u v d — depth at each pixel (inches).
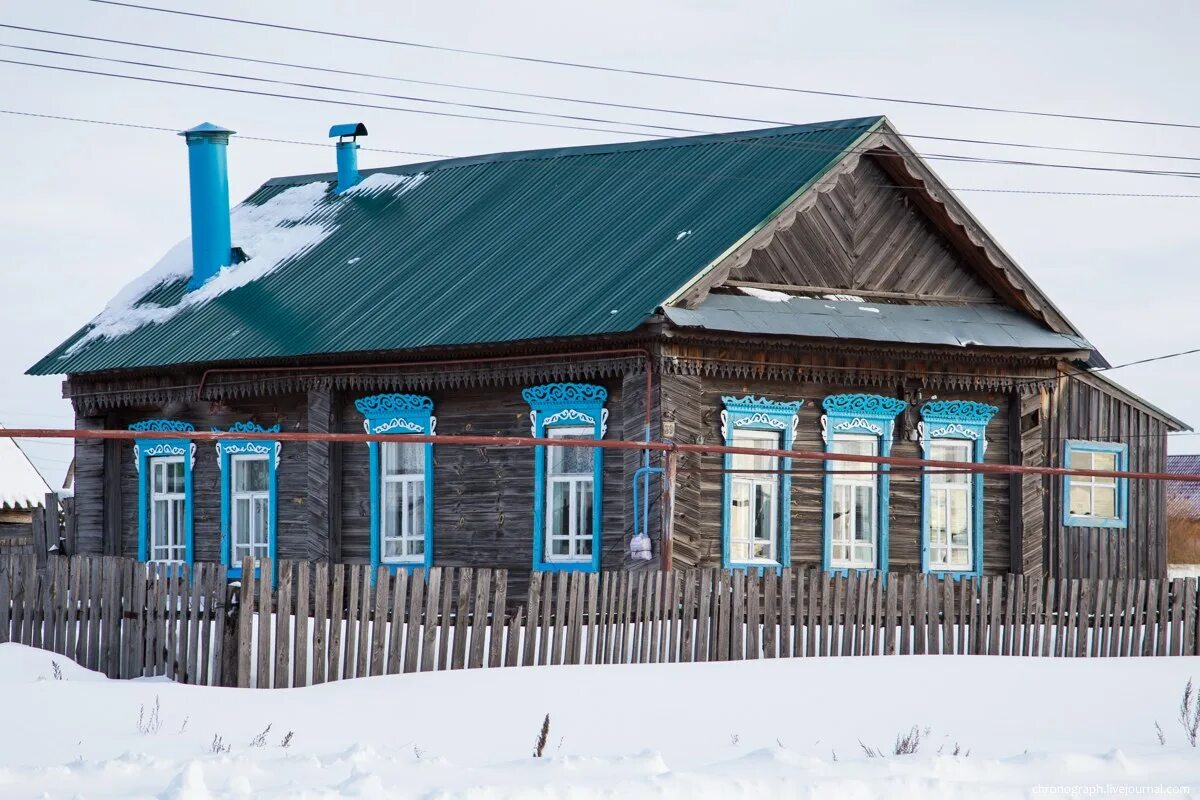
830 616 1082.7
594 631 996.6
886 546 1450.5
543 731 713.0
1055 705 922.1
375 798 589.0
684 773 630.5
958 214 1465.3
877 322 1406.3
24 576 1051.9
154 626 967.6
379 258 1668.3
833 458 1216.8
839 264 1435.8
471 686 908.0
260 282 1749.5
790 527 1398.9
